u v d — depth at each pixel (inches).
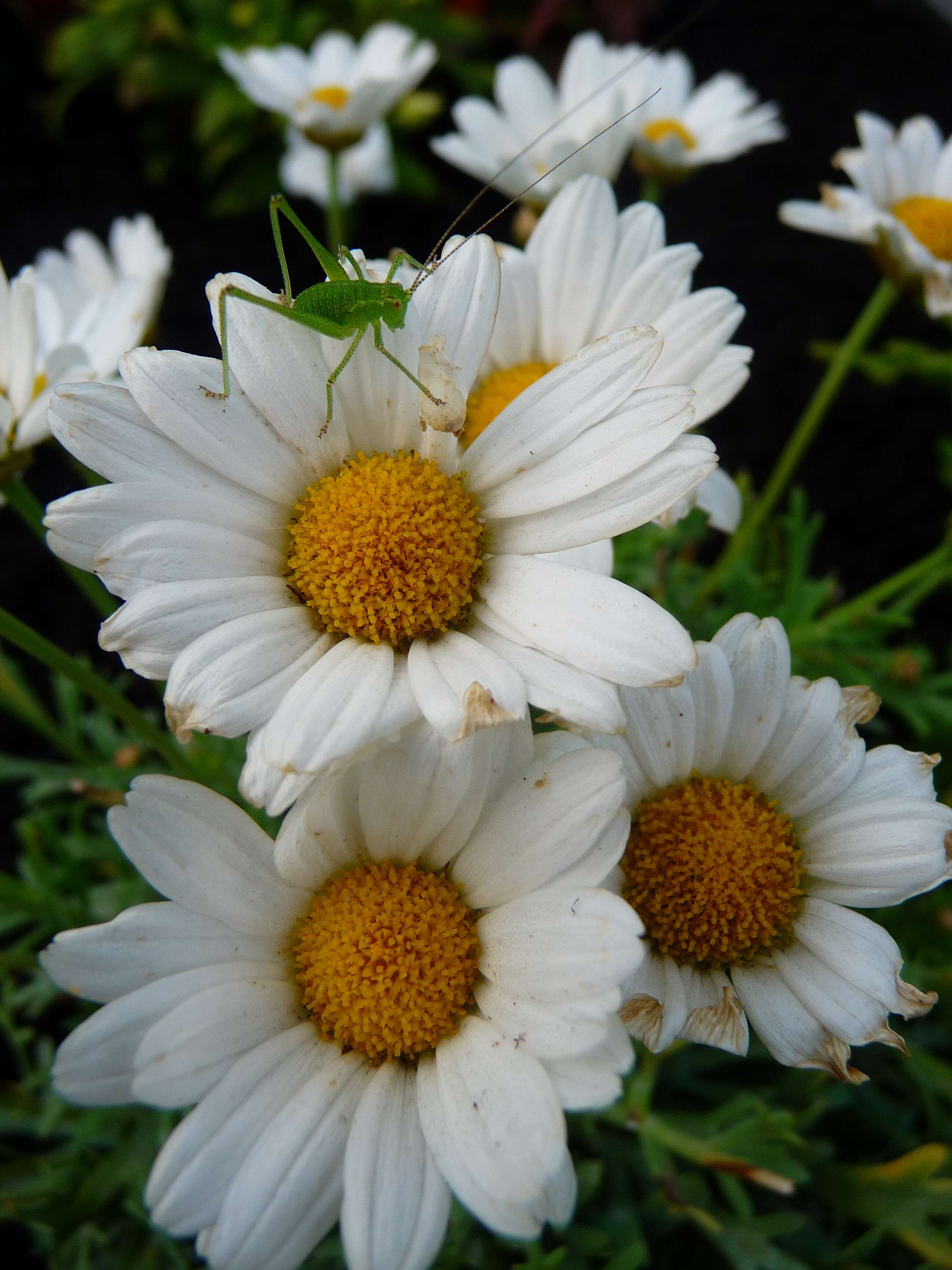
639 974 4.7
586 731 4.3
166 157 13.2
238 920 4.6
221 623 4.4
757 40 14.4
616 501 4.5
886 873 4.7
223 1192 4.2
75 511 4.4
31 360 5.6
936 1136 6.5
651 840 4.9
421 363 4.6
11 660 7.7
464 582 4.7
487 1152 4.2
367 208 13.3
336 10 13.0
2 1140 7.5
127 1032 4.3
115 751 7.4
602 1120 6.3
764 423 11.5
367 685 4.4
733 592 7.1
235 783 6.8
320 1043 4.6
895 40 14.4
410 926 4.6
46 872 6.6
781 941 4.9
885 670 7.4
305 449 4.7
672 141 7.6
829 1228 6.4
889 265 6.8
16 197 13.2
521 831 4.5
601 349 4.6
